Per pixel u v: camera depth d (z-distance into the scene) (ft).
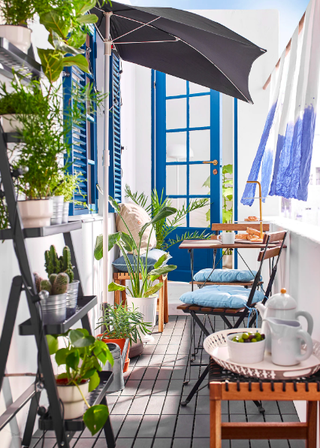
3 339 5.02
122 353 9.56
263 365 4.76
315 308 6.59
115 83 13.87
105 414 5.54
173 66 12.19
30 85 5.69
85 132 10.41
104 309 9.81
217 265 17.06
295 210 12.82
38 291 5.30
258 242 10.37
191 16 9.47
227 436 5.64
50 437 7.11
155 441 6.93
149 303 11.73
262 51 9.38
